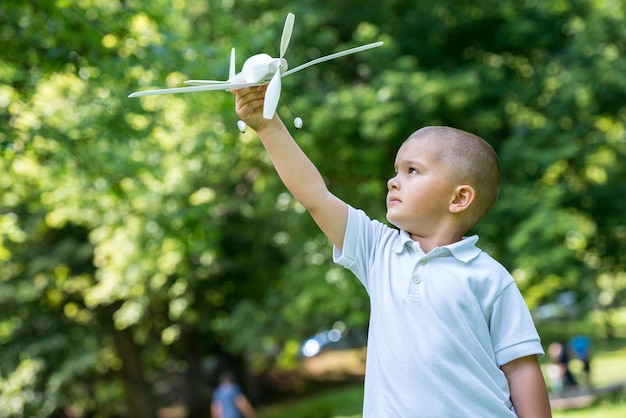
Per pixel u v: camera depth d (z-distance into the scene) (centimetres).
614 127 1722
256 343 1952
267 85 293
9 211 1630
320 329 1920
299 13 1616
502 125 1688
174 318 2277
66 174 1188
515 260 1483
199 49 1072
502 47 1725
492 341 288
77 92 1093
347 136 1583
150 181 1410
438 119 1594
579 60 1662
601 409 1452
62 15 927
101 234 1666
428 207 298
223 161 1577
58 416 2347
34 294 2048
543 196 1526
